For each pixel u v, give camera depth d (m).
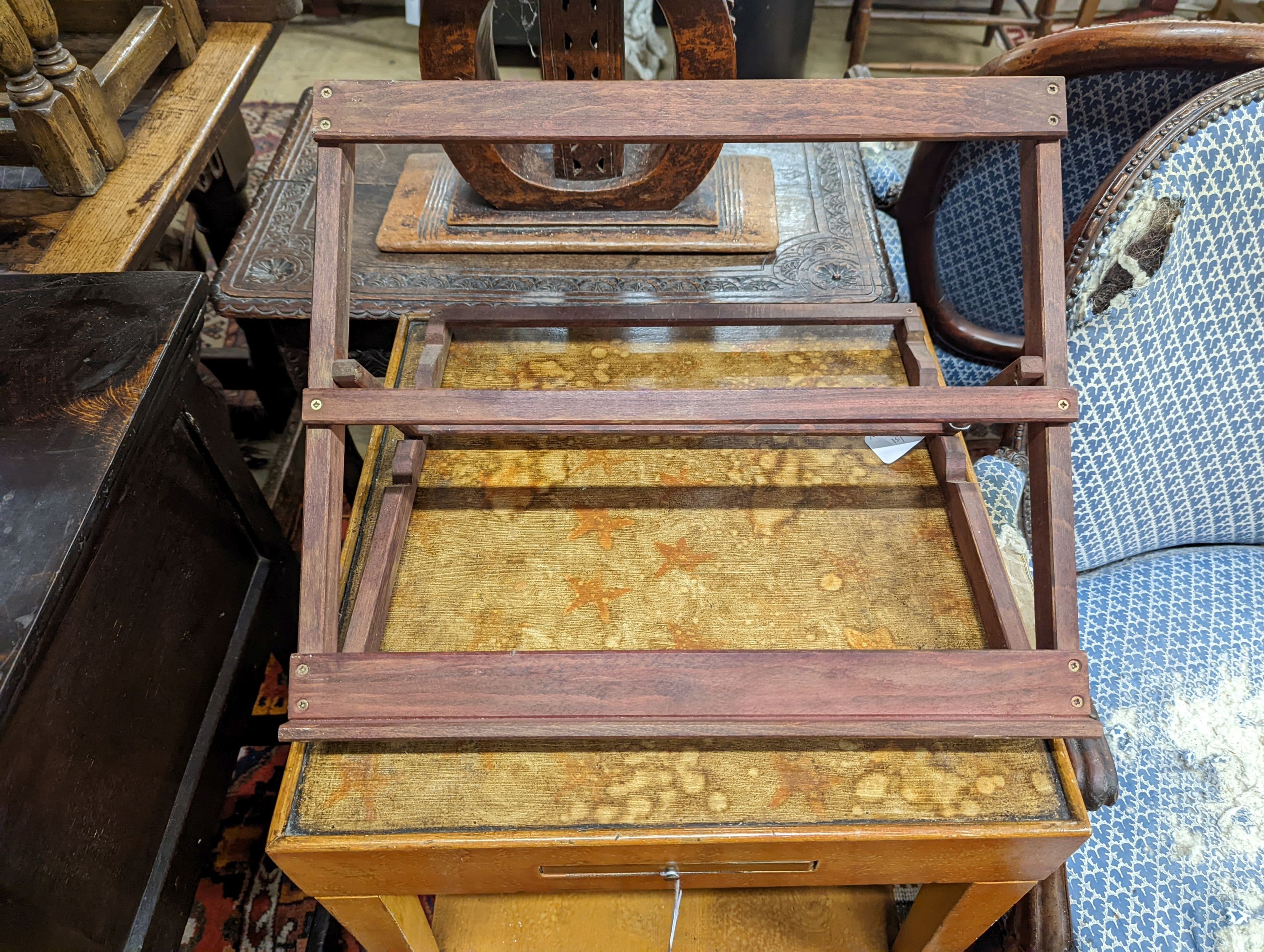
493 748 0.71
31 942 0.74
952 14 2.47
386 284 1.19
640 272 1.20
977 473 1.00
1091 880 0.82
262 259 1.23
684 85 0.73
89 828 0.79
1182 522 1.05
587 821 0.67
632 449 0.93
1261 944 0.77
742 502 0.88
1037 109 0.74
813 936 0.99
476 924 1.00
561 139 0.73
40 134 1.04
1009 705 0.68
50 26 1.00
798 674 0.69
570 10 1.05
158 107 1.23
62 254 1.02
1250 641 0.95
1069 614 0.73
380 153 1.38
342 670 0.69
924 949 0.91
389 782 0.69
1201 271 0.88
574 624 0.79
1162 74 1.03
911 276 1.38
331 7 2.95
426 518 0.87
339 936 1.11
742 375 0.97
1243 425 0.97
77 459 0.74
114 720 0.82
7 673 0.62
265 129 2.45
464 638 0.78
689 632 0.78
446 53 1.07
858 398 0.75
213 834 1.01
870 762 0.70
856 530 0.85
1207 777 0.87
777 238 1.22
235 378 1.69
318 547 0.73
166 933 0.91
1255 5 2.84
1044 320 0.77
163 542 0.90
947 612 0.79
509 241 1.21
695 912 1.01
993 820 0.67
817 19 2.98
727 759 0.70
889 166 1.50
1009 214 1.23
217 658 1.02
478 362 0.99
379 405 0.74
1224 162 0.85
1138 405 0.95
